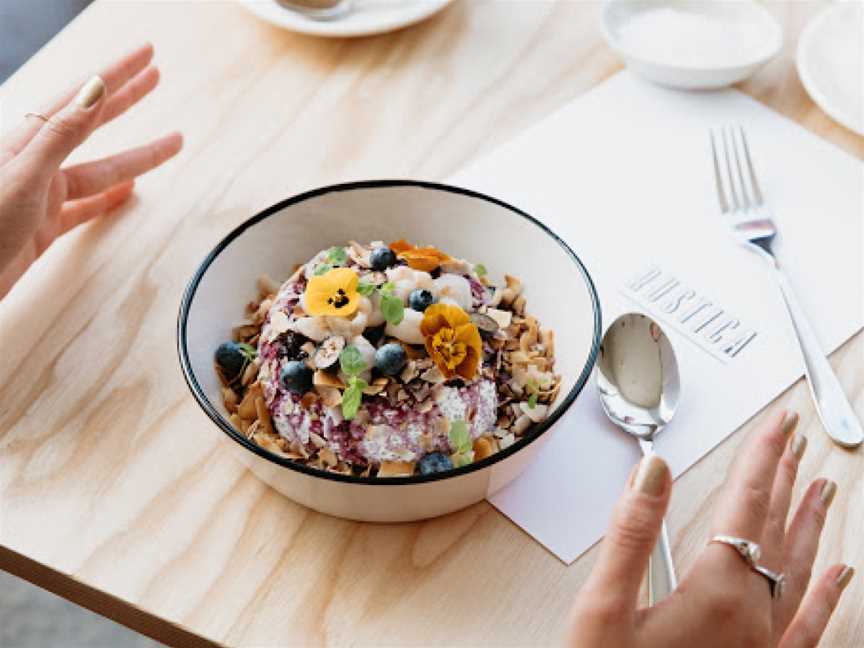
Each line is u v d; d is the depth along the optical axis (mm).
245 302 673
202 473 633
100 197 758
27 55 1209
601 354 667
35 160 658
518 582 594
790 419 564
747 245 745
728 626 521
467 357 601
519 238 676
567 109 838
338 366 599
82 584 590
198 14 911
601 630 496
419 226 696
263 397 625
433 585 592
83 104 664
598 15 919
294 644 571
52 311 708
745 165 792
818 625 557
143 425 653
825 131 826
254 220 663
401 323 599
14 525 610
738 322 704
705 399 665
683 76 832
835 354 691
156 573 593
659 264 736
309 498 595
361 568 597
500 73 870
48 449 642
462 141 816
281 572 595
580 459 639
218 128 821
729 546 534
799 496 628
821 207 769
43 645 1084
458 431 600
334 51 885
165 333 698
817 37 865
